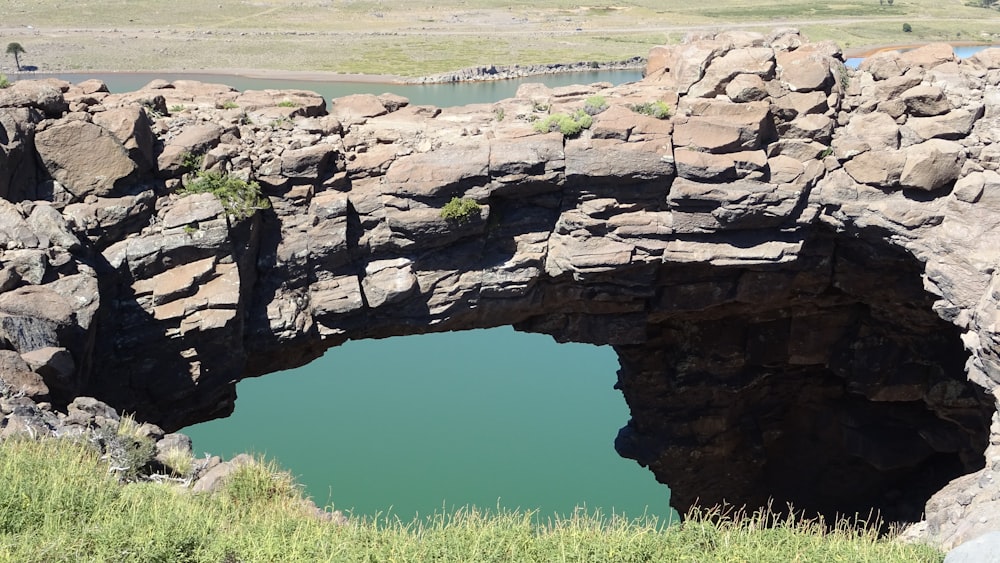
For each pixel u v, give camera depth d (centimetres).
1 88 3309
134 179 3312
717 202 3694
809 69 3741
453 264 3772
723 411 4959
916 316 4319
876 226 3681
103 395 3228
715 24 13762
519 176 3622
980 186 3478
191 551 1917
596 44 12269
